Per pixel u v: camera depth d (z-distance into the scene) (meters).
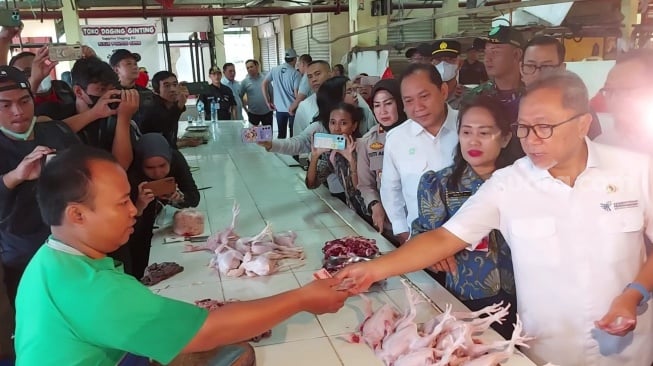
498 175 1.45
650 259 1.32
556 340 1.40
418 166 2.00
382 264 1.42
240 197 2.92
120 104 2.08
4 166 1.86
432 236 1.47
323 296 1.26
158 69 9.09
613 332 1.24
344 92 2.82
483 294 1.63
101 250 1.04
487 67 2.48
